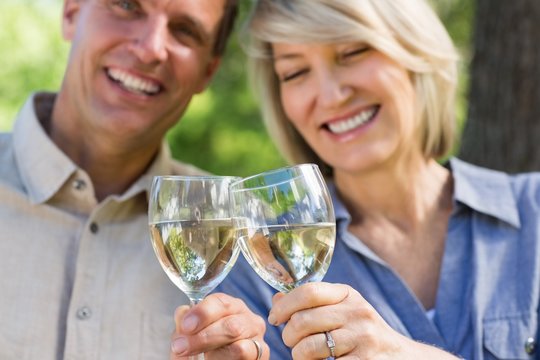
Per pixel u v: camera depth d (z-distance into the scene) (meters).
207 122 7.76
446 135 2.79
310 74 2.65
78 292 2.54
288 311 1.84
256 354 2.08
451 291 2.52
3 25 8.24
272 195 1.78
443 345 2.43
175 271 1.88
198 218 1.86
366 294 2.54
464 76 5.86
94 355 2.49
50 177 2.67
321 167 2.95
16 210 2.64
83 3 2.73
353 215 2.76
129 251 2.66
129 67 2.63
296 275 1.80
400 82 2.61
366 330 1.86
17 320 2.50
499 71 3.72
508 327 2.42
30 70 8.33
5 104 8.27
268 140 7.84
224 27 2.96
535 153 3.64
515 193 2.69
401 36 2.61
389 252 2.66
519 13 3.67
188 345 1.97
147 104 2.67
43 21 8.43
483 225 2.61
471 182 2.72
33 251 2.59
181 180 1.88
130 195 2.67
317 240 1.78
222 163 7.87
